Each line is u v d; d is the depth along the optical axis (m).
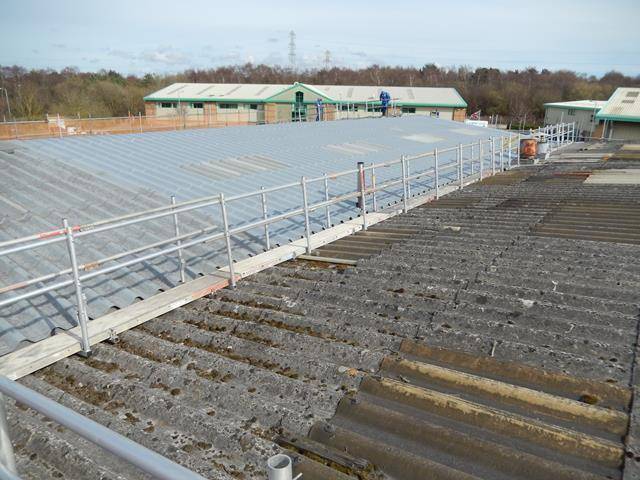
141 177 11.13
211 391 3.95
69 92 61.44
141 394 3.93
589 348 4.17
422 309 5.16
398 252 7.32
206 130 18.59
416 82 100.56
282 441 3.36
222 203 6.20
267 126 21.72
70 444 3.41
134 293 6.13
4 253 4.07
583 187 12.57
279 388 3.96
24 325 5.23
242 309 5.48
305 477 3.03
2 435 2.02
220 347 4.71
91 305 5.71
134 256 7.21
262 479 3.04
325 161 15.34
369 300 5.41
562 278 5.74
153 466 1.43
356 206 10.91
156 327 5.25
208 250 7.66
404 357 4.28
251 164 13.71
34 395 1.81
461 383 3.86
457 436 3.25
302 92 47.28
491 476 2.98
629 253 6.59
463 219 9.49
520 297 5.29
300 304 5.47
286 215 7.33
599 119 42.16
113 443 1.53
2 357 4.54
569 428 3.34
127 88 63.09
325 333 4.81
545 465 2.97
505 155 21.61
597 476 2.88
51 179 10.45
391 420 3.46
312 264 7.15
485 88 84.50
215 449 3.33
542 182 14.27
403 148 19.62
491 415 3.43
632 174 14.60
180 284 6.42
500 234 7.99
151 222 8.64
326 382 4.03
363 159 16.42
